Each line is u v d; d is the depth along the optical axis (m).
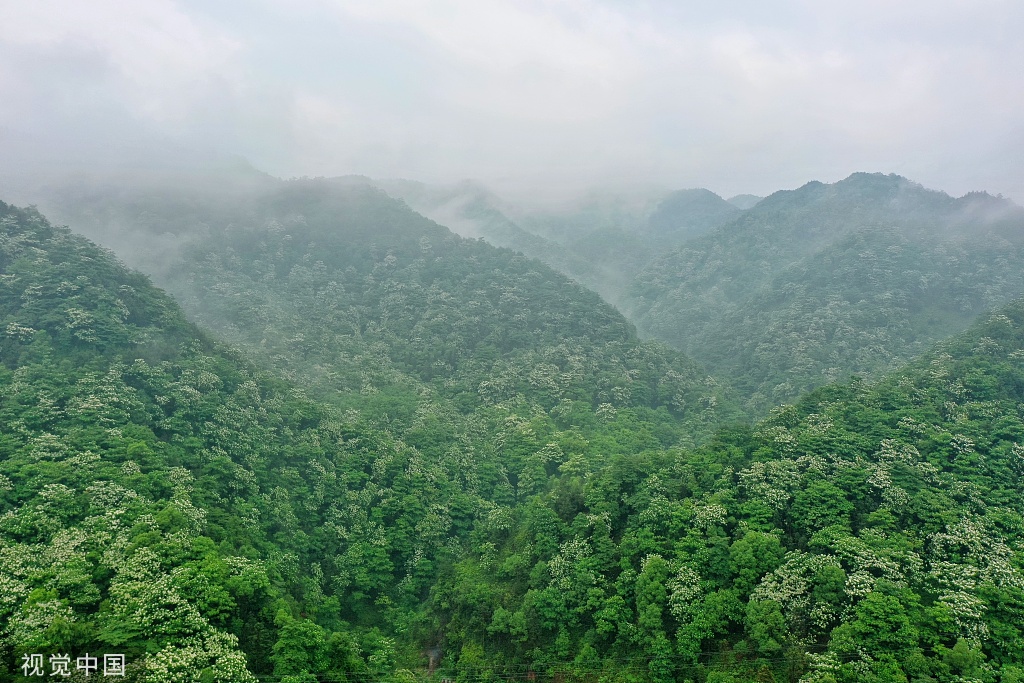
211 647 43.19
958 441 64.31
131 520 53.12
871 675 41.03
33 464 56.91
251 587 50.66
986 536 51.47
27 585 43.41
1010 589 45.31
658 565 53.97
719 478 64.31
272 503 70.69
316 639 49.38
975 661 41.06
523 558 63.75
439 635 62.00
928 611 44.41
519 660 55.12
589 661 51.94
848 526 54.16
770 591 48.78
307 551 69.06
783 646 45.69
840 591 47.19
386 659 57.25
